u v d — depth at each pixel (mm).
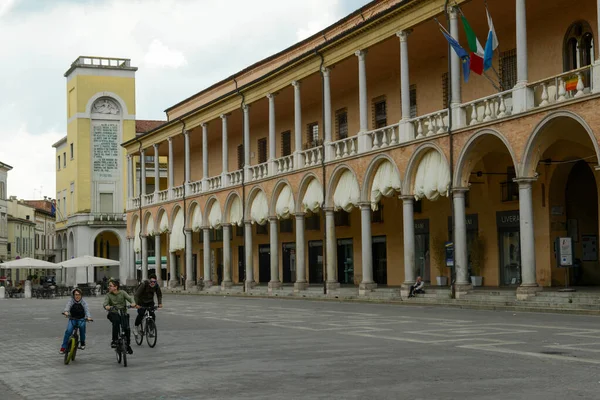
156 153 61938
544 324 19828
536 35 30703
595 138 23562
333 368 13180
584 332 17531
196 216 54750
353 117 43375
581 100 24016
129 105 83188
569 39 29266
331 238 38719
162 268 78312
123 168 82562
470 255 35469
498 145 29594
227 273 50500
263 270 55938
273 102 44656
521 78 26562
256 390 11211
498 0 28875
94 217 80375
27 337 22547
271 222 44500
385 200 41625
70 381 13070
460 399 9898
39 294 59656
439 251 37438
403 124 32781
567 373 11750
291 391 11000
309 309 30844
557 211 31625
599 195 29203
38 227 122375
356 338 18266
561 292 25281
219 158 60594
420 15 31406
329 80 38781
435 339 17234
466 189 29672
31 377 13805
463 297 28984
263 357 15117
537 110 25641
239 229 58969
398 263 40781
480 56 27969
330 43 37250
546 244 31516
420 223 39062
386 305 31453
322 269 48375
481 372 12109
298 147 41719
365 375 12242
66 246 87812
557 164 31203
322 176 39250
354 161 36469
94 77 82062
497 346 15383
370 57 37156
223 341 18719
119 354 15148
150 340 18016
